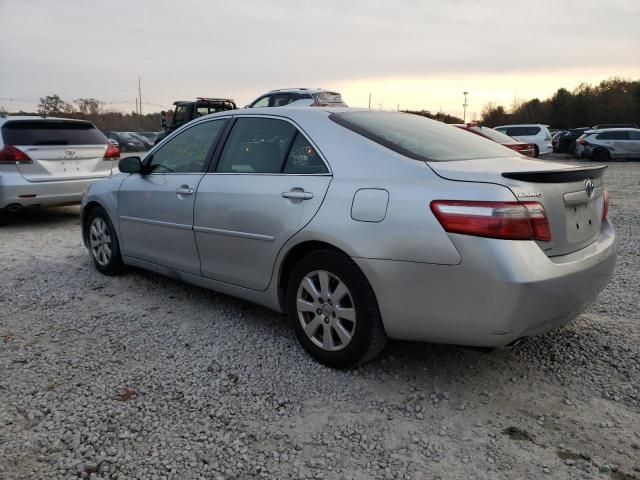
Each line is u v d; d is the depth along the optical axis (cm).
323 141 328
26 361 333
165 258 433
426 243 267
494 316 257
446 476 229
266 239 339
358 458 242
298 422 269
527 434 259
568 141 2720
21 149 736
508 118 6688
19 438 254
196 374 317
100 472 231
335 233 297
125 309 426
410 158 296
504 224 253
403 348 350
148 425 265
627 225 795
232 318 406
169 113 3266
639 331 375
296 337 339
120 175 498
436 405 284
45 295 459
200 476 229
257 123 376
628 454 243
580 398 291
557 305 268
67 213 932
